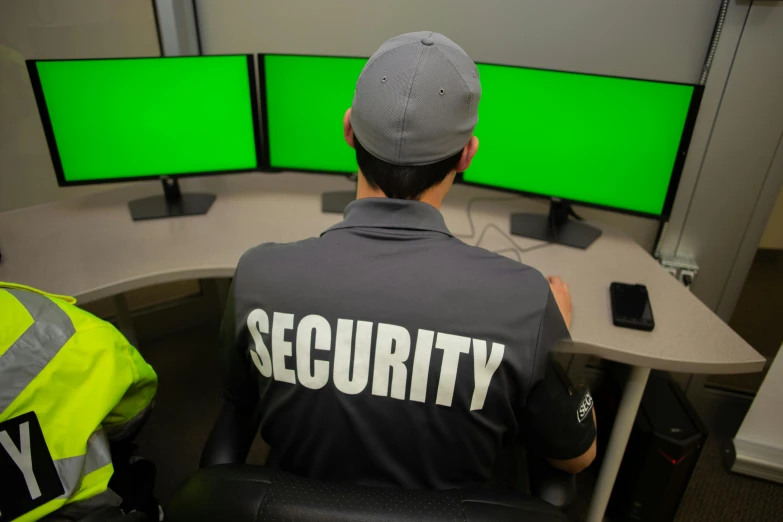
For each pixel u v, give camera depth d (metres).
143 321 2.16
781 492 1.66
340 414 0.67
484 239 1.48
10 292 0.79
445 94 0.68
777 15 1.34
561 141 1.39
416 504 0.59
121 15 1.67
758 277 2.04
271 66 1.48
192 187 1.72
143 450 1.74
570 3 1.48
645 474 1.46
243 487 0.62
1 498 0.72
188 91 1.44
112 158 1.46
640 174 1.35
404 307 0.64
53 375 0.76
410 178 0.71
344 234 0.70
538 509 0.61
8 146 1.77
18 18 1.62
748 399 1.85
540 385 0.74
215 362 2.13
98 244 1.37
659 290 1.28
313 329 0.66
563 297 1.19
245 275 0.70
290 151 1.59
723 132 1.50
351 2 1.61
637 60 1.51
